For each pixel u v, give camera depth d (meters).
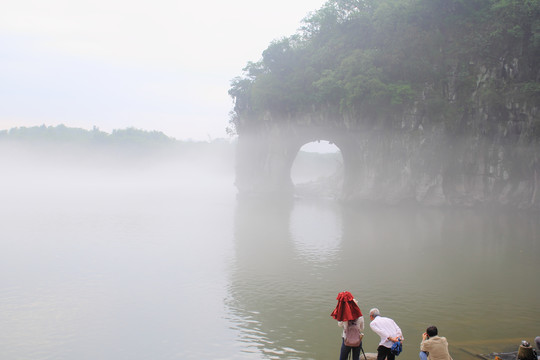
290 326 22.45
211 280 30.88
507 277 31.53
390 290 28.44
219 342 20.50
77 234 49.81
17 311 24.72
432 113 73.56
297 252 40.00
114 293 27.95
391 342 13.66
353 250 40.78
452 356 17.19
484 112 70.69
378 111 76.75
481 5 74.75
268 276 31.86
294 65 94.06
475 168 72.50
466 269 33.72
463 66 73.00
